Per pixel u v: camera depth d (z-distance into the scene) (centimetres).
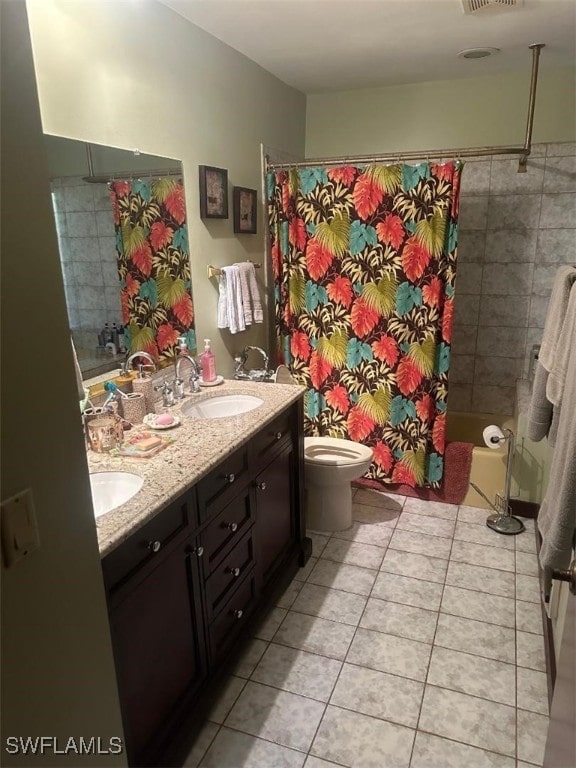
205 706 171
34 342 77
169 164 223
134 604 134
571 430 139
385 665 195
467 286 359
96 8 177
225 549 181
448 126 340
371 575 246
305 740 166
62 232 173
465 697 181
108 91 186
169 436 186
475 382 373
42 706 83
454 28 245
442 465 304
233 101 269
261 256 316
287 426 232
